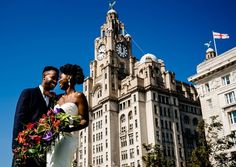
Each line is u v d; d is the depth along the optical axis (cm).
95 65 11606
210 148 3712
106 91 10256
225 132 4966
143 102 9338
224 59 5284
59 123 492
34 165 509
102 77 10675
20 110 541
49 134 489
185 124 9994
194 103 10600
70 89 597
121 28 12500
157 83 9806
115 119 9831
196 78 5694
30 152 483
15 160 497
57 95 618
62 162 509
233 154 3525
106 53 11231
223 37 5594
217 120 4909
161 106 9394
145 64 10281
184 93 10669
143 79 9750
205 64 5653
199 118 10488
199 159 3497
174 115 9531
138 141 8750
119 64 11294
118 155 9338
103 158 9462
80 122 529
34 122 547
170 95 9800
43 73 613
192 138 9838
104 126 9838
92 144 10238
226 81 5228
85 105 575
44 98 591
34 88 589
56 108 516
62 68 610
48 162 507
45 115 511
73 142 539
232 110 4966
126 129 9375
